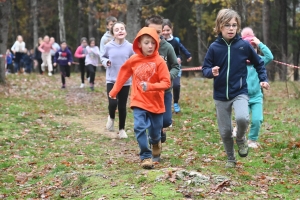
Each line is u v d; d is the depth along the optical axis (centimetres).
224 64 591
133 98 610
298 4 2714
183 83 1962
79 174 607
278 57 2380
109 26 936
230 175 589
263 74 593
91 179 573
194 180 527
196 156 723
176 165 645
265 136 869
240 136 613
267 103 1324
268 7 2123
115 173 597
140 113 603
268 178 587
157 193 497
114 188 528
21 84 1717
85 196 520
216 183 530
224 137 621
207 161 684
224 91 596
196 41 3002
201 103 1310
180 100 1383
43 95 1494
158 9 2480
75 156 754
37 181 632
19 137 877
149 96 605
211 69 582
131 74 621
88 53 1630
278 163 669
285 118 1055
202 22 2616
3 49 1617
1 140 842
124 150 797
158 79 602
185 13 2897
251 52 594
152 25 670
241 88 595
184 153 748
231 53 588
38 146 828
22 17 3756
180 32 2969
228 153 637
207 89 1730
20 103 1248
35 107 1198
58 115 1129
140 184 532
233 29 579
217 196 497
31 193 582
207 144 824
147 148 598
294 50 2800
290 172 632
